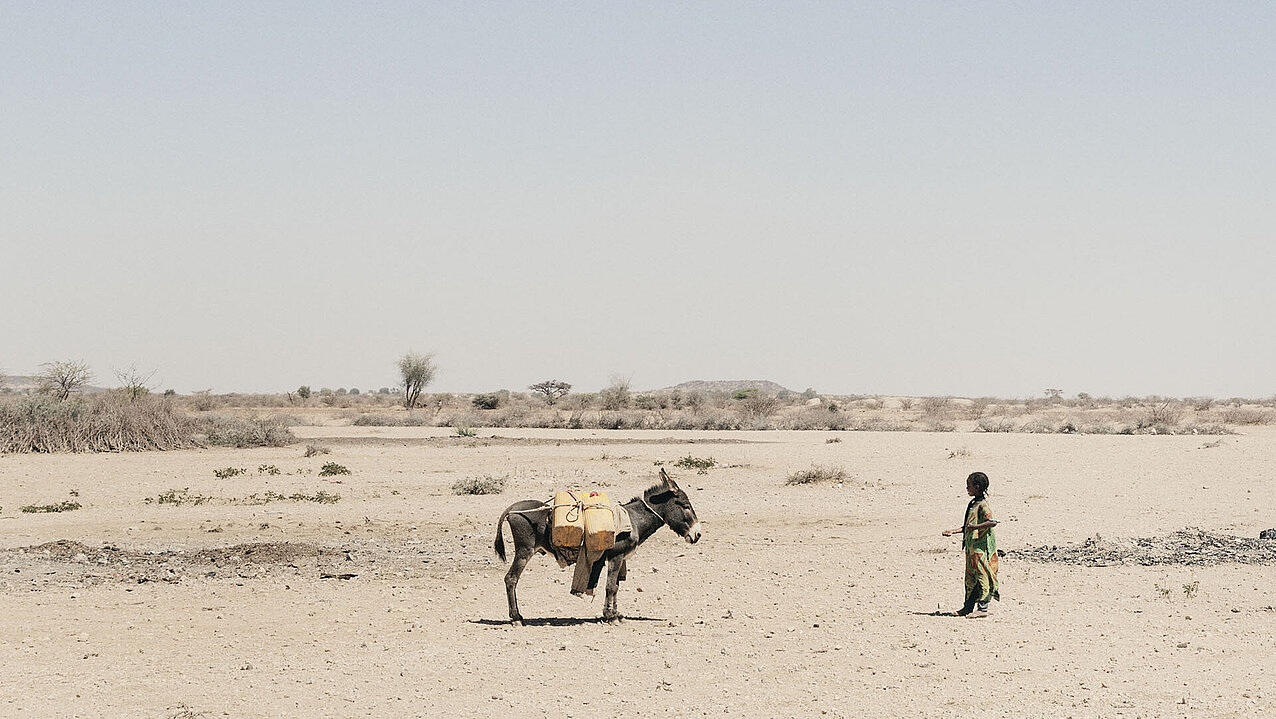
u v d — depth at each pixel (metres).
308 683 10.31
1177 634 12.42
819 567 17.77
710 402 127.44
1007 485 31.77
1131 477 34.06
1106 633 12.49
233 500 27.78
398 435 61.00
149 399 49.00
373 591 15.61
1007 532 21.95
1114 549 19.36
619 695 9.90
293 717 9.20
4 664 11.10
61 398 50.22
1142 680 10.34
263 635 12.57
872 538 21.38
